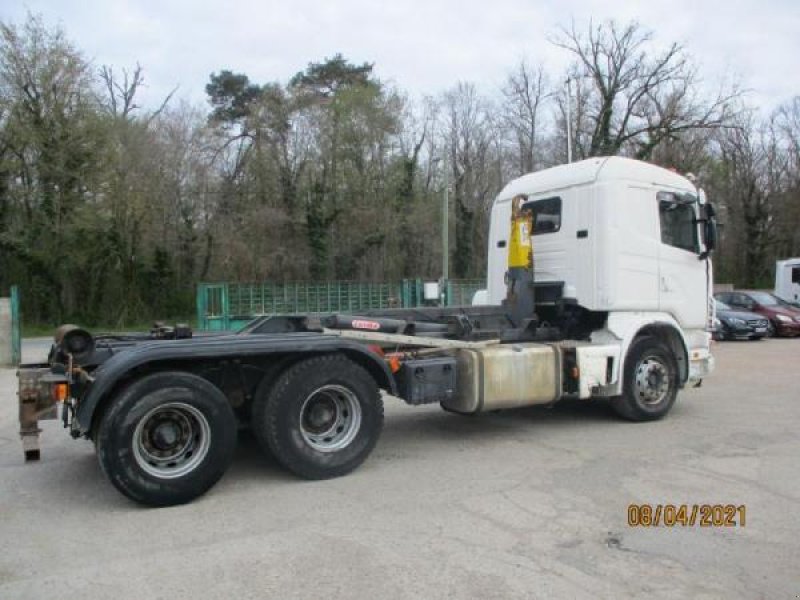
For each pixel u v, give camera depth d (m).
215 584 3.89
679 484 5.67
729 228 45.47
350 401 6.14
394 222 36.16
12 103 27.47
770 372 12.94
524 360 7.35
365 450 6.14
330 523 4.86
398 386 6.73
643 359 8.21
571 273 8.26
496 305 8.73
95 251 30.45
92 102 28.72
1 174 28.08
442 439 7.45
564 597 3.69
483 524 4.80
